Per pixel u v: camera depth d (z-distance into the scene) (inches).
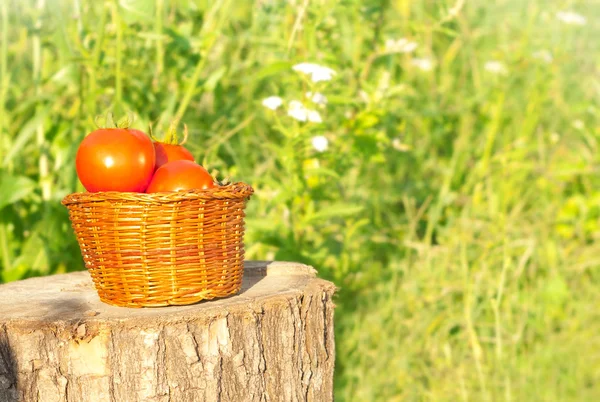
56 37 83.5
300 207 87.6
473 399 86.8
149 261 69.0
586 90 123.0
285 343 71.1
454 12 92.7
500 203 104.1
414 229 98.3
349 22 97.5
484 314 92.4
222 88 92.7
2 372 68.6
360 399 87.0
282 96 90.9
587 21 126.7
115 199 68.1
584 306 95.3
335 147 89.0
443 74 117.0
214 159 88.6
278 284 73.5
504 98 108.5
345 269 91.5
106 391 68.7
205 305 70.0
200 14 89.6
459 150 105.2
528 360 90.0
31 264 85.9
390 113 97.3
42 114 84.0
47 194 87.0
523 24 121.7
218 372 69.5
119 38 83.3
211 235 69.4
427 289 92.4
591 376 90.7
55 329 68.4
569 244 106.0
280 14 91.0
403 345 89.4
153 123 87.1
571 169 108.0
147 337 68.5
